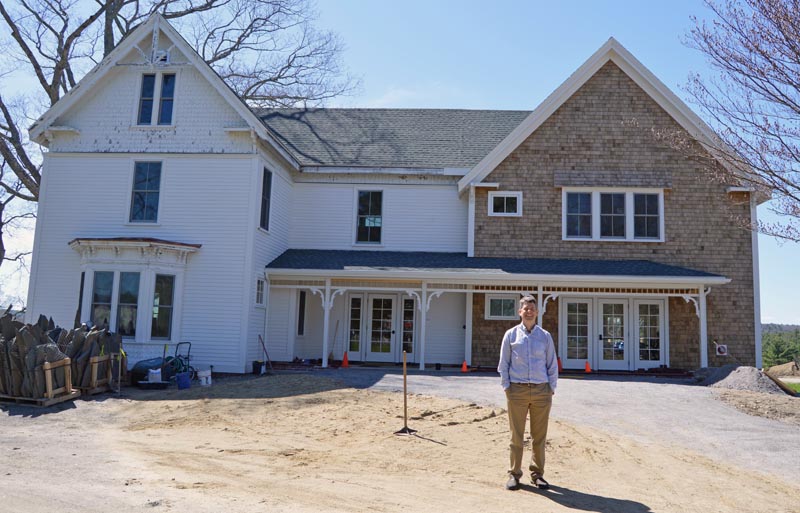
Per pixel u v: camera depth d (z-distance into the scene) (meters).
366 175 19.50
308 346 18.92
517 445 6.54
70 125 17.27
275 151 17.41
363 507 5.63
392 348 18.77
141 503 5.46
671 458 8.06
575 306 18.12
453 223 19.20
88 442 8.45
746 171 11.13
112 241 15.35
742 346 17.58
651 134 18.34
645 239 18.08
